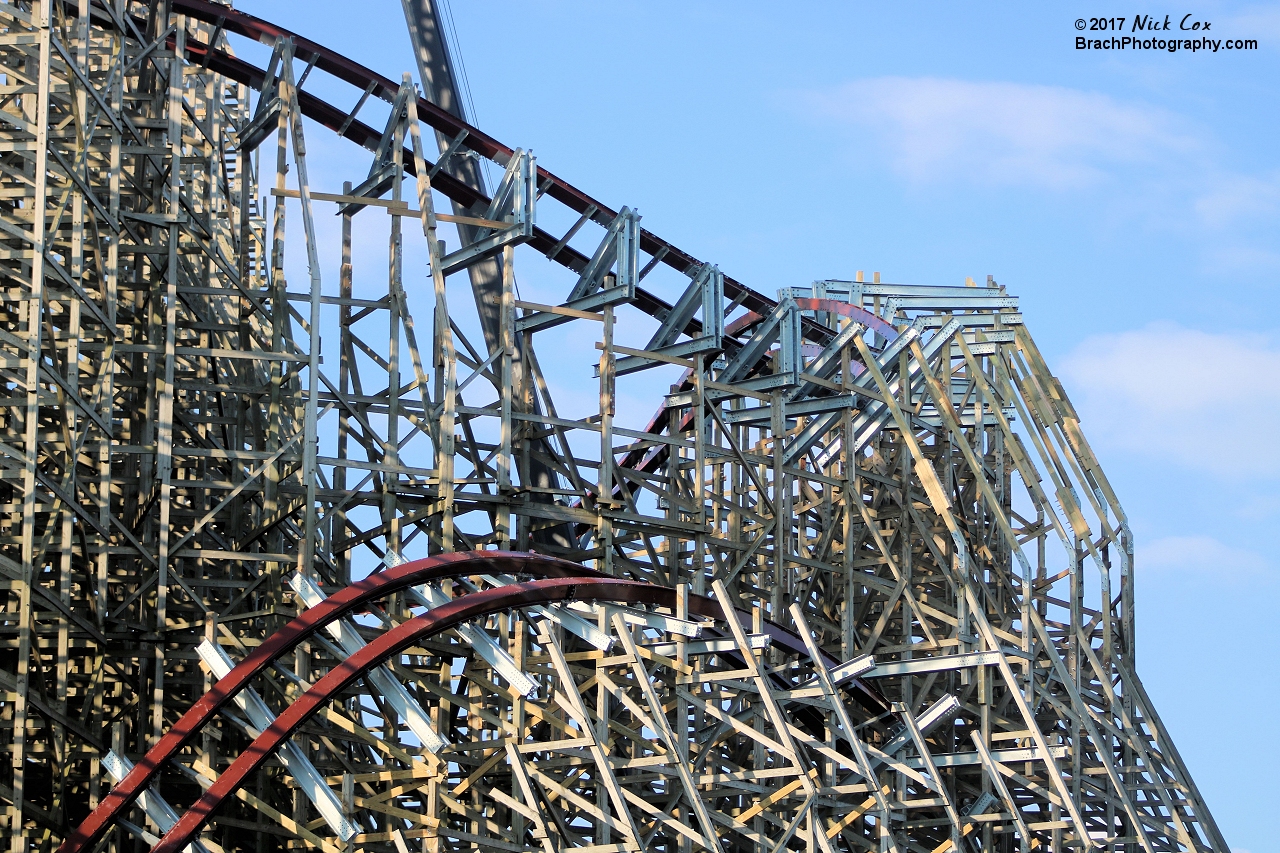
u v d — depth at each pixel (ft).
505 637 230.48
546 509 252.83
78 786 230.27
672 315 280.31
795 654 270.67
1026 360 337.52
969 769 299.79
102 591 209.05
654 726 215.10
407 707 201.36
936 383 299.58
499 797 206.59
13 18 208.44
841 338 293.02
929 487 281.33
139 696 215.10
